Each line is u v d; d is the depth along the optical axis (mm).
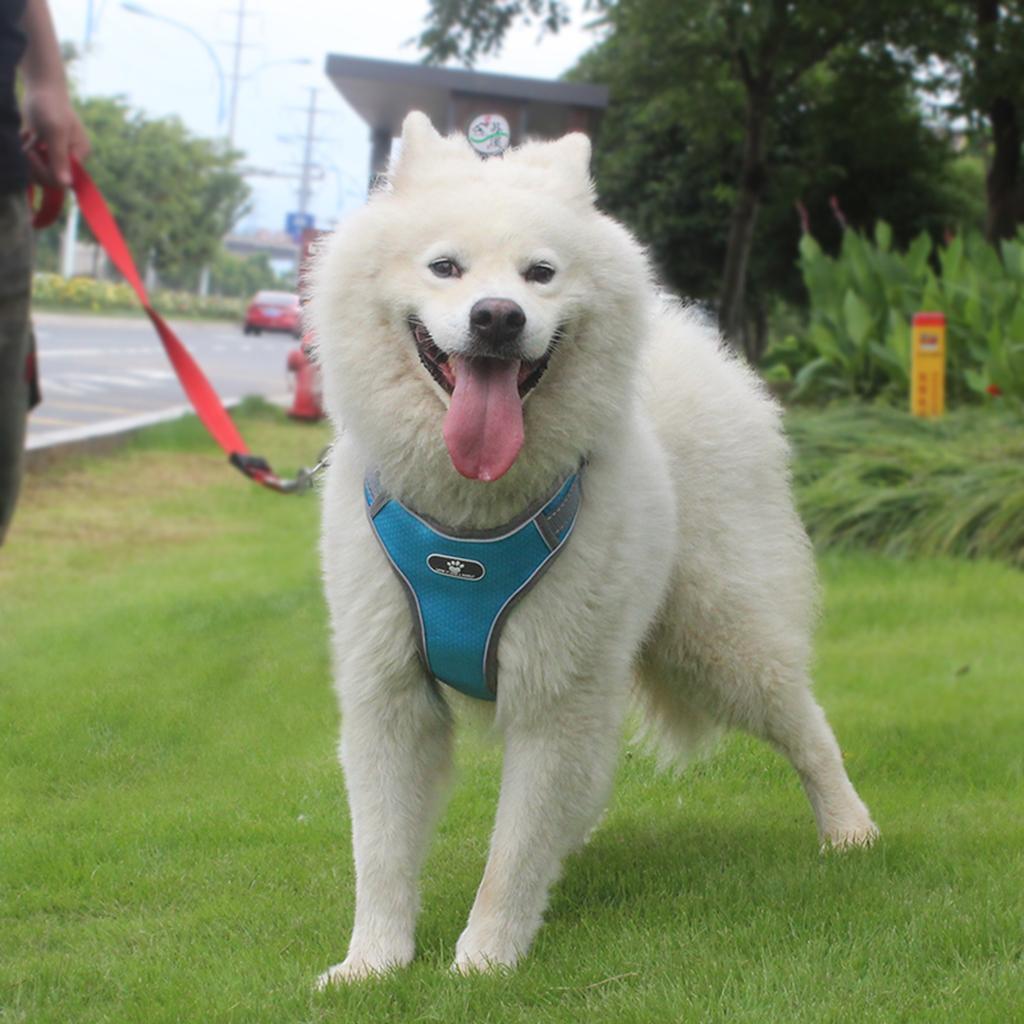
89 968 3564
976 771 5246
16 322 3420
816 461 10531
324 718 5898
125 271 4965
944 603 8039
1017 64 16969
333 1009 3195
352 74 13836
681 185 26078
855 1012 3051
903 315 13906
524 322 3182
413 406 3365
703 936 3561
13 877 4258
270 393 24062
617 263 3490
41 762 5312
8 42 3344
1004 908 3648
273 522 11102
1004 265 14750
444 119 14492
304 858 4426
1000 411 11781
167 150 63031
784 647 4312
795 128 23281
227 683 6301
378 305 3385
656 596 3850
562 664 3469
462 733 4289
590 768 3559
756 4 15172
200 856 4461
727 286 18094
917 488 9750
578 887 4117
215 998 3301
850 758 5383
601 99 13664
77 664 6531
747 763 5473
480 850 4531
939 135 23219
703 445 4281
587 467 3508
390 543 3430
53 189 4277
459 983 3279
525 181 3529
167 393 21375
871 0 16250
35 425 15258
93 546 9766
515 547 3365
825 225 25781
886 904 3693
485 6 17281
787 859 4191
